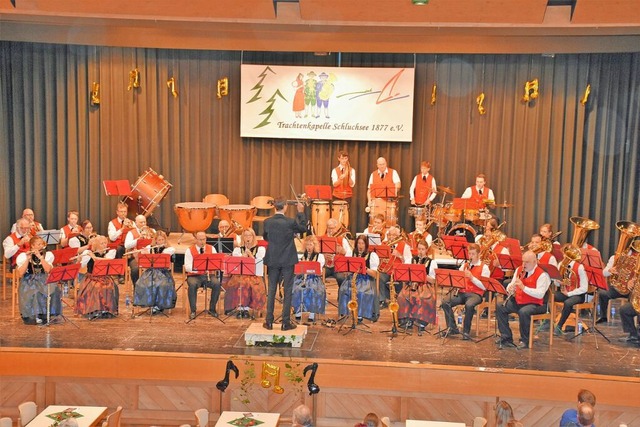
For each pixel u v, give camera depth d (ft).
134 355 31.09
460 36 45.24
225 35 46.01
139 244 37.04
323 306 35.24
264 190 49.42
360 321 36.19
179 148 49.14
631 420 30.17
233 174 49.34
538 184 48.06
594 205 47.52
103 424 26.58
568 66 46.85
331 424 31.53
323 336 34.19
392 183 46.70
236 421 28.86
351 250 36.91
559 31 43.98
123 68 48.14
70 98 48.06
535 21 42.75
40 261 35.17
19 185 48.39
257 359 30.91
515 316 38.14
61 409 29.30
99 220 49.01
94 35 46.11
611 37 44.50
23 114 48.03
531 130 47.65
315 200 45.29
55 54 47.67
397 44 45.73
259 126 48.47
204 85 48.78
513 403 30.63
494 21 43.04
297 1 43.80
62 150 48.37
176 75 48.49
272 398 31.86
